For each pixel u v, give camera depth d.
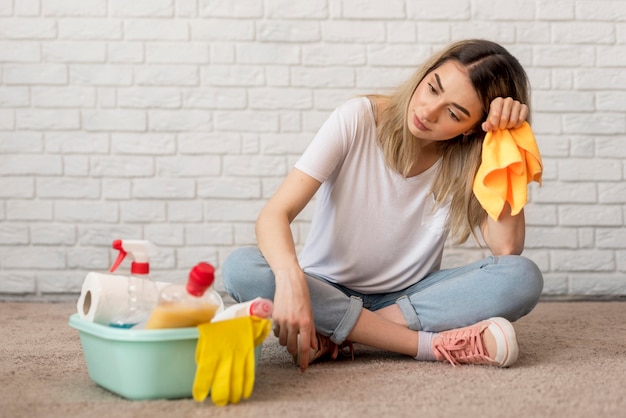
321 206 1.93
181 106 3.05
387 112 1.84
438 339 1.78
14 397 1.45
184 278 3.05
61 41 3.03
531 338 2.18
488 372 1.68
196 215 3.06
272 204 1.74
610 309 2.84
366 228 1.88
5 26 3.02
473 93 1.69
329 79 3.07
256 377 1.62
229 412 1.33
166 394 1.42
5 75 3.02
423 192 1.89
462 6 3.09
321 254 1.92
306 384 1.56
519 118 1.73
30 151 3.03
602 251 3.11
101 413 1.33
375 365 1.76
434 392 1.49
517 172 1.74
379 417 1.31
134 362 1.39
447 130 1.71
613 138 3.11
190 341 1.40
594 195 3.11
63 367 1.74
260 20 3.05
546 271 3.11
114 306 1.48
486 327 1.72
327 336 1.78
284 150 3.07
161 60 3.05
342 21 3.07
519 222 1.89
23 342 2.08
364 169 1.85
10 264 3.03
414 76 1.78
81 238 3.04
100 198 3.05
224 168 3.07
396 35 3.07
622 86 3.11
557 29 3.10
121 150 3.04
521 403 1.41
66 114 3.03
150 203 3.05
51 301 3.03
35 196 3.03
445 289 1.81
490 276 1.80
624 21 3.11
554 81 3.11
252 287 1.71
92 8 3.03
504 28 3.09
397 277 1.94
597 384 1.57
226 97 3.06
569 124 3.11
